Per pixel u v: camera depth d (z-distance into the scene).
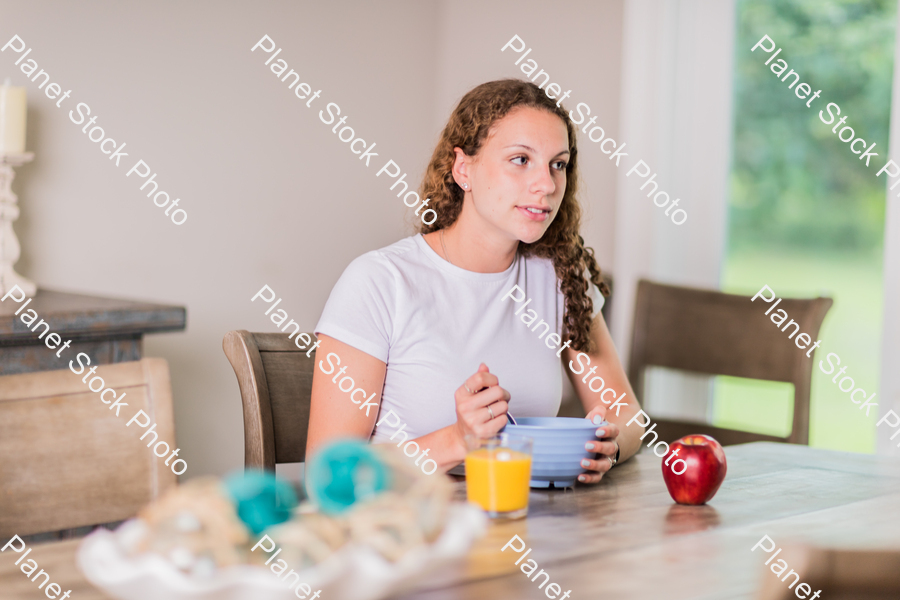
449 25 3.03
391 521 0.66
